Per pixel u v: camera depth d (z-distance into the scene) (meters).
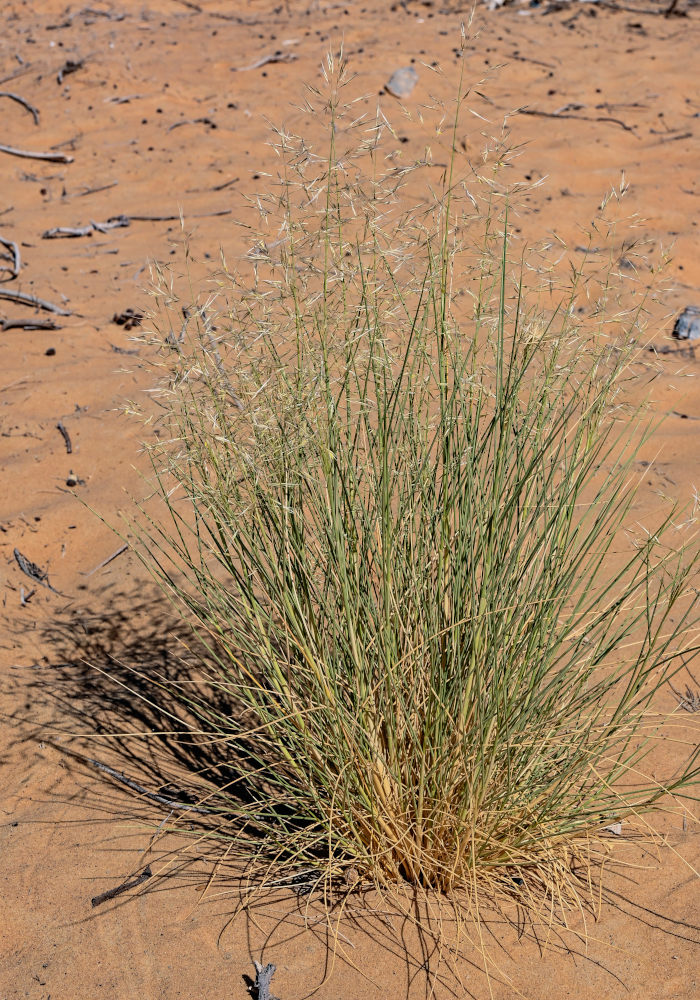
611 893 2.12
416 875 2.11
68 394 4.14
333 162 2.02
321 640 2.07
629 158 6.82
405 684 2.06
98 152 7.12
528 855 2.06
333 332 2.10
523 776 2.08
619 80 8.38
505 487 2.14
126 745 2.59
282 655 2.24
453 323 2.13
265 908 2.11
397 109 7.43
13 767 2.52
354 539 2.07
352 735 2.00
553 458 2.21
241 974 1.97
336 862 2.11
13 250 5.38
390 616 2.00
